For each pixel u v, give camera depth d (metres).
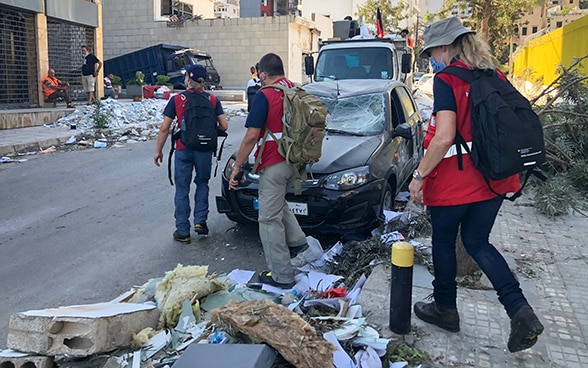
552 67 20.70
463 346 3.37
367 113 6.58
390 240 5.18
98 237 6.05
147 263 5.29
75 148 11.96
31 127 14.09
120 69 27.20
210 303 3.88
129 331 3.29
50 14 16.84
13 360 2.97
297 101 4.09
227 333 3.13
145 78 26.78
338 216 5.22
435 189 3.22
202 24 30.78
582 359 3.25
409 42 15.22
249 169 5.55
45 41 16.69
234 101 25.39
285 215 4.50
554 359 3.25
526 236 5.53
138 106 16.61
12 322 3.06
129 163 10.27
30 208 7.21
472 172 3.12
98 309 3.39
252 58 30.41
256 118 4.14
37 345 3.01
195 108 5.62
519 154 2.85
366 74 12.70
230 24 30.45
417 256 4.69
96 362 3.13
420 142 7.68
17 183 8.60
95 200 7.62
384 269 4.52
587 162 6.97
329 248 5.49
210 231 6.21
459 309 3.82
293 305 3.81
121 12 31.77
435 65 3.32
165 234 6.14
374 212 5.41
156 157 5.83
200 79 5.66
